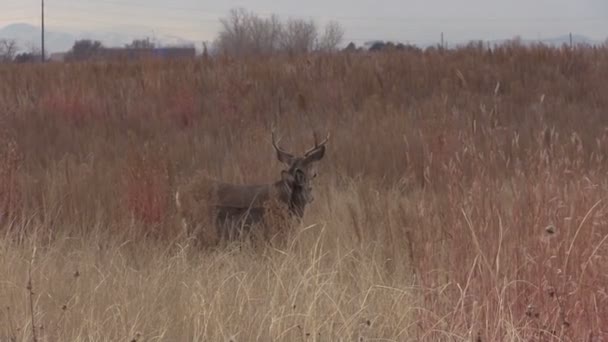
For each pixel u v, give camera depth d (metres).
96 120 28.91
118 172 18.39
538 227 10.48
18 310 10.75
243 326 10.47
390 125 25.05
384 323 10.52
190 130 27.11
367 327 10.30
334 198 17.27
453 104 29.16
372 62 36.50
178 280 12.40
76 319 10.59
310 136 24.59
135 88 33.34
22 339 9.93
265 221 15.02
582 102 31.23
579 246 10.20
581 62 35.91
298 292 11.09
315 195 17.89
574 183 11.62
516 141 16.28
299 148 22.55
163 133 26.80
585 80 33.72
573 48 37.84
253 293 11.65
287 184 15.30
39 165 21.47
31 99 32.09
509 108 29.12
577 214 10.57
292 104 31.06
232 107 30.19
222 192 15.53
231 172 19.98
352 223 14.82
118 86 33.91
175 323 10.78
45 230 15.34
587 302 9.73
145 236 15.09
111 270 12.85
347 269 12.66
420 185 18.53
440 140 15.30
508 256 10.41
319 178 19.55
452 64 35.59
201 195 15.50
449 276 10.57
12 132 24.62
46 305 11.09
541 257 10.16
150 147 20.47
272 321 10.12
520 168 13.45
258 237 14.73
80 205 16.66
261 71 35.28
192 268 13.00
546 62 35.88
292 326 10.21
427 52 38.72
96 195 17.23
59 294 11.52
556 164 12.23
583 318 9.63
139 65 38.25
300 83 33.16
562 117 27.66
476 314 9.83
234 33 90.50
